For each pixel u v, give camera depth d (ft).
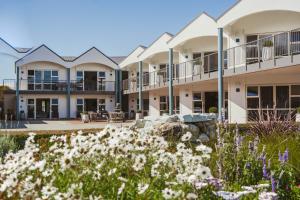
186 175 12.02
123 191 11.98
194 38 71.20
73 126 68.39
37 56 105.70
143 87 93.86
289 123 29.78
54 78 109.50
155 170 12.86
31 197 10.31
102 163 12.94
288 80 57.67
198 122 36.06
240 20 58.70
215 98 78.48
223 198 12.16
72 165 12.53
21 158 13.15
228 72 57.47
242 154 17.37
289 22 57.36
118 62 121.19
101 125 71.26
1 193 10.32
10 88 109.60
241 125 36.78
